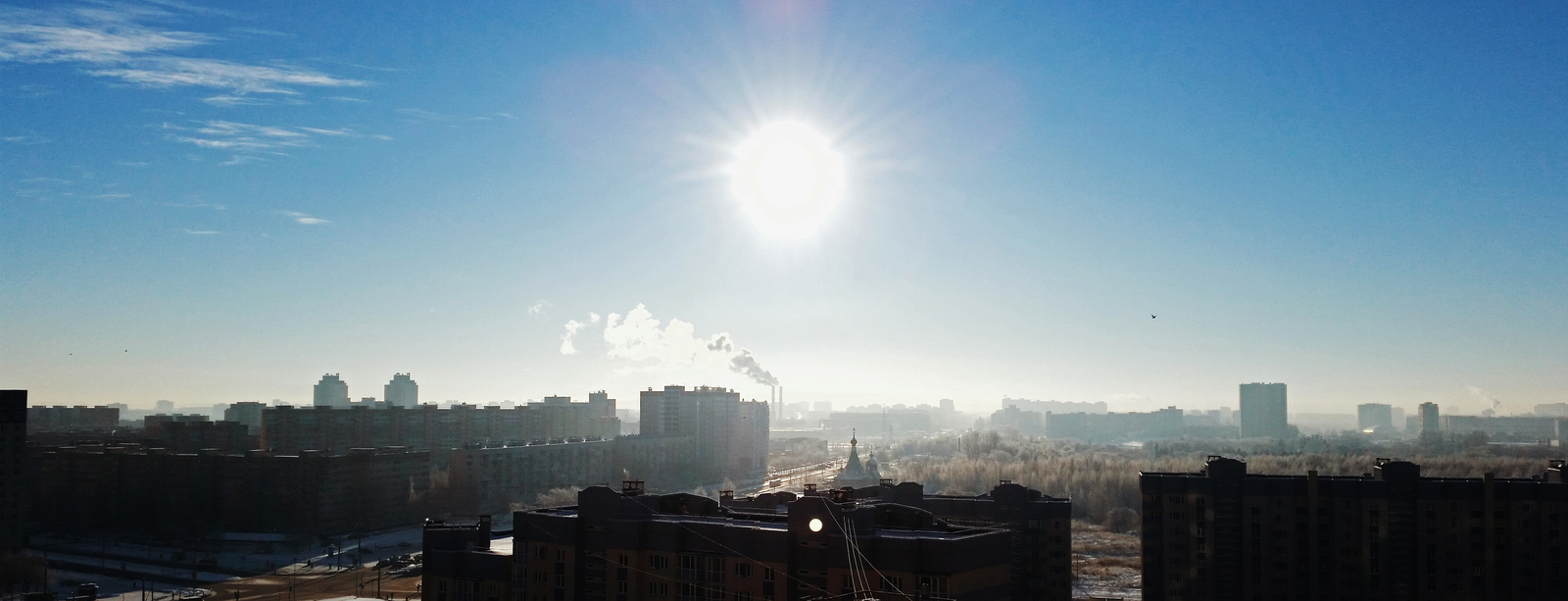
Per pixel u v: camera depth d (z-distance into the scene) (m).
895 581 136.25
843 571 139.00
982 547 139.62
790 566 142.38
